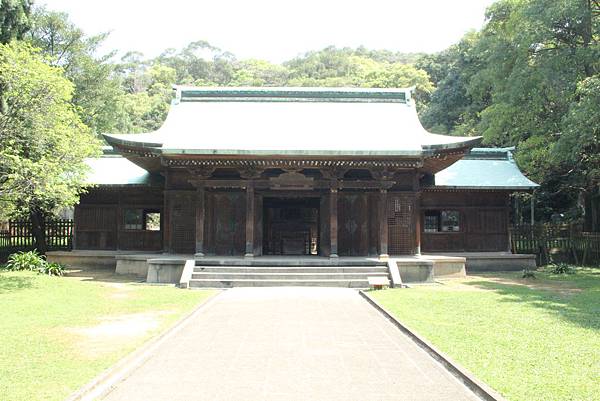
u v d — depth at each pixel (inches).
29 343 409.1
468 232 1107.3
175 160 847.7
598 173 1167.0
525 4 1126.4
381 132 933.8
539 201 1553.9
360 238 935.0
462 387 308.5
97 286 748.6
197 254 853.8
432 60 2731.3
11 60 695.1
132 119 2785.4
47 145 735.7
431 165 959.6
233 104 1027.3
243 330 466.9
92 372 328.8
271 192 936.3
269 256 943.0
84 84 1648.6
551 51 1103.0
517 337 423.2
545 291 717.3
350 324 494.9
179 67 4547.2
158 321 503.5
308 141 884.6
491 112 1211.9
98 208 1096.2
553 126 1143.0
